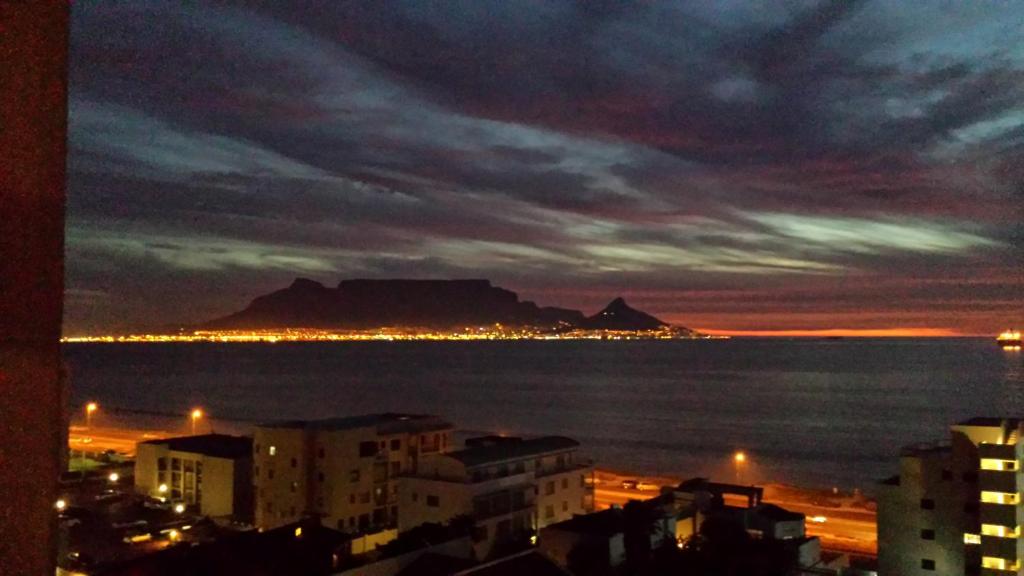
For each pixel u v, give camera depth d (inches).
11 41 100.3
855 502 2696.9
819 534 2203.5
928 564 1595.7
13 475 99.4
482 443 2353.6
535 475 1977.1
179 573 1211.9
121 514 2209.6
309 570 1277.1
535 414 6525.6
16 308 100.3
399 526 1865.2
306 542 1401.3
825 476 3769.7
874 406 6894.7
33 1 102.3
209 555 1290.6
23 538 100.2
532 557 1181.7
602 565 1503.4
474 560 1286.9
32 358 101.6
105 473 2751.0
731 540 1557.6
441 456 1882.4
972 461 1574.8
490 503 1811.0
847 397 7751.0
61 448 105.6
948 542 1578.5
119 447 3826.3
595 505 2534.5
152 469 2519.7
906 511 1628.9
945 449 1704.0
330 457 2140.7
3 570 98.1
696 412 6658.5
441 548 1414.9
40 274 102.7
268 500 2198.6
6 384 99.0
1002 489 1491.1
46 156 103.4
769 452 4566.9
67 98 106.0
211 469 2381.9
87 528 2021.4
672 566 1494.8
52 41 104.3
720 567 1481.3
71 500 2325.3
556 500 2011.6
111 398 7519.7
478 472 1839.3
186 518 2219.5
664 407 7071.9
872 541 2122.3
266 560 1291.8
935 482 1604.3
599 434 5344.5
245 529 2137.1
